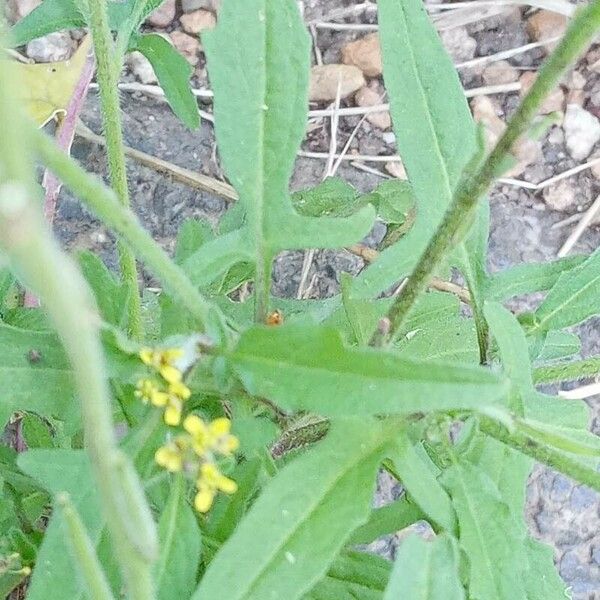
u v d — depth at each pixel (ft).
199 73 0.97
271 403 0.47
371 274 0.52
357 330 0.56
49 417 0.54
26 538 0.54
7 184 0.20
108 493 0.26
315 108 0.98
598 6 0.33
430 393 0.37
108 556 0.43
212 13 0.98
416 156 0.52
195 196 0.93
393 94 0.52
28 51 0.93
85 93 0.79
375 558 0.52
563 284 0.57
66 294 0.22
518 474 0.52
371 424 0.44
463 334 0.69
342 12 0.99
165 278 0.40
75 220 0.90
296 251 0.93
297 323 0.43
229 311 0.66
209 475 0.40
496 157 0.38
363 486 0.43
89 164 0.92
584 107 0.98
